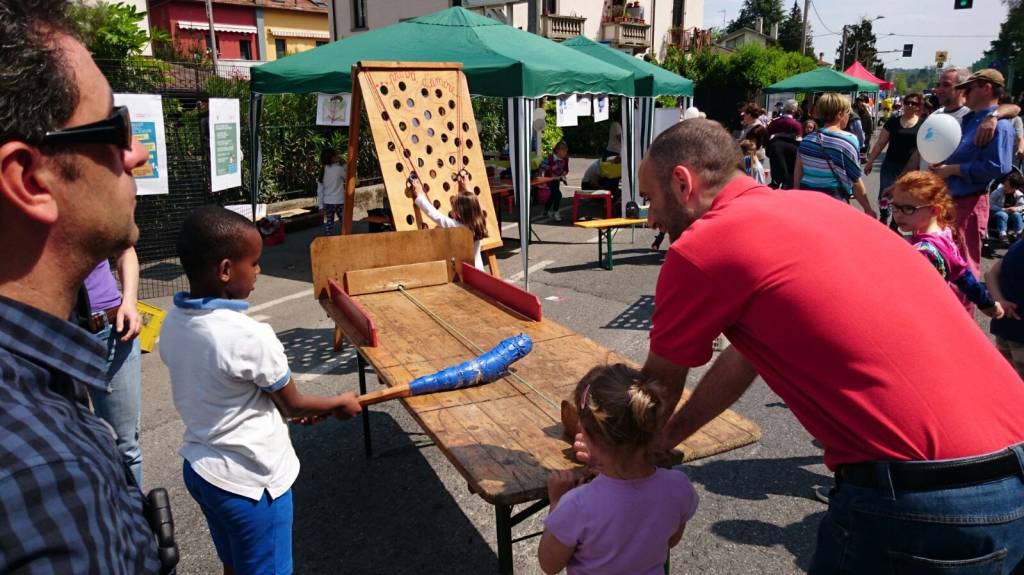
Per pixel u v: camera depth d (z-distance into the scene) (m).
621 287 7.27
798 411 1.58
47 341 0.74
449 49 7.49
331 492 3.45
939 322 1.50
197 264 1.99
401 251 3.86
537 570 2.88
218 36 31.55
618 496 1.68
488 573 2.84
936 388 1.42
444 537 3.09
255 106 7.95
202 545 3.05
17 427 0.62
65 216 0.75
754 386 4.65
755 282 1.49
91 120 0.77
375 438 4.00
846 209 1.68
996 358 1.56
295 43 34.53
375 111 5.31
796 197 1.67
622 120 10.31
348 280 3.69
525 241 6.96
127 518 0.74
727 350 1.88
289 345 5.55
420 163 5.44
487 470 1.88
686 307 1.59
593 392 1.68
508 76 6.84
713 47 32.28
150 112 6.46
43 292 0.76
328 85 7.17
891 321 1.45
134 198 0.85
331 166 9.12
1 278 0.73
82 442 0.69
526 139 6.93
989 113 4.32
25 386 0.69
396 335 3.08
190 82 10.07
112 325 2.66
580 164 18.69
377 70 5.42
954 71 4.88
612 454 1.68
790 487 3.43
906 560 1.45
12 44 0.69
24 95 0.69
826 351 1.46
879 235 1.63
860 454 1.48
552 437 2.10
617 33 24.38
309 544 3.04
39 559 0.58
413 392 2.39
